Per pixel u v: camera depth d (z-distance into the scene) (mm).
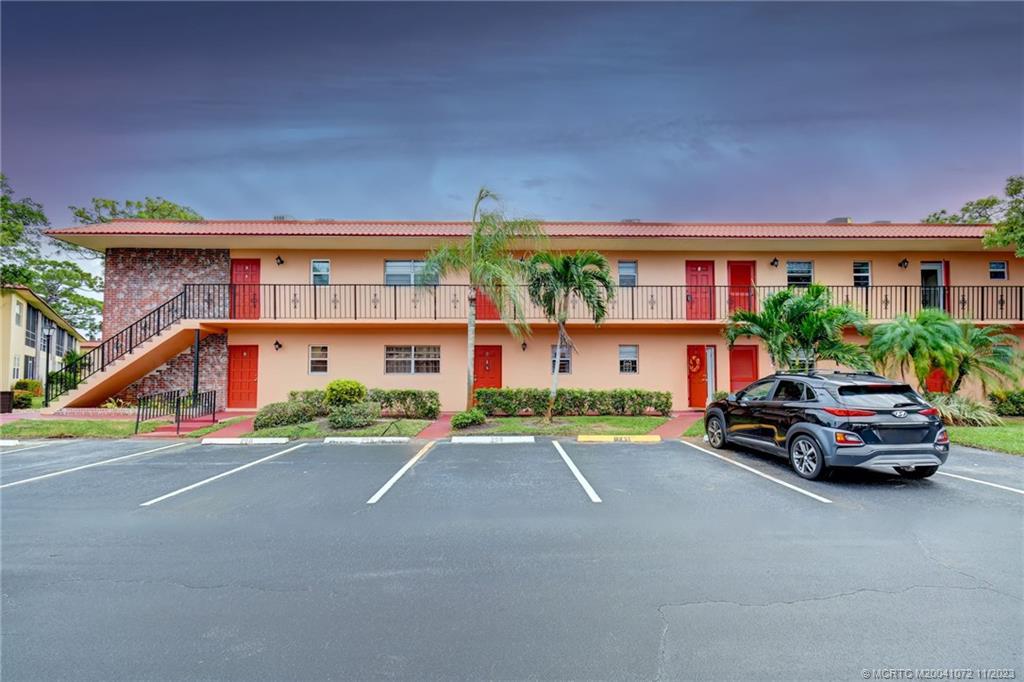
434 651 3178
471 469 8680
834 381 7777
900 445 7109
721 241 16125
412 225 17078
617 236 15766
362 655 3143
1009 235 14672
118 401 16156
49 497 6980
